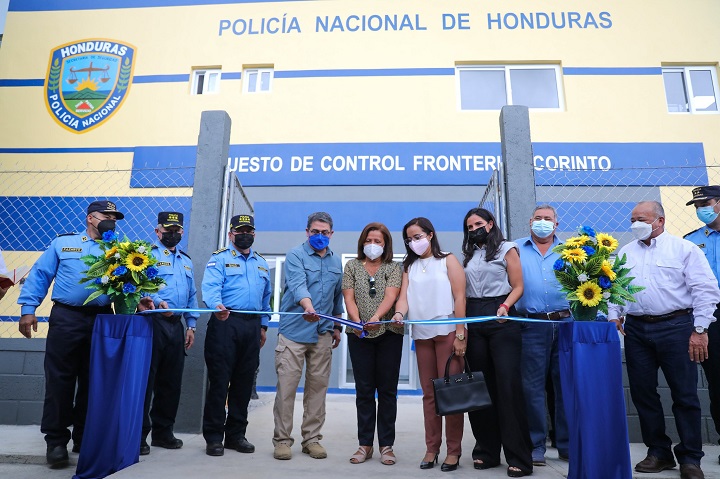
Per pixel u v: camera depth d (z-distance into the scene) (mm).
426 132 7871
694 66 8094
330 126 7941
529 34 8164
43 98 8219
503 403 2912
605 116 7812
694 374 3041
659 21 8125
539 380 3359
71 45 8398
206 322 4215
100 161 7957
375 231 3373
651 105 7836
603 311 2697
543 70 8203
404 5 8320
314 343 3414
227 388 3424
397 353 3271
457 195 7668
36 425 4508
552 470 3014
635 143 7699
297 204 7719
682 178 7508
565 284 2793
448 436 3053
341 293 3652
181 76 8234
